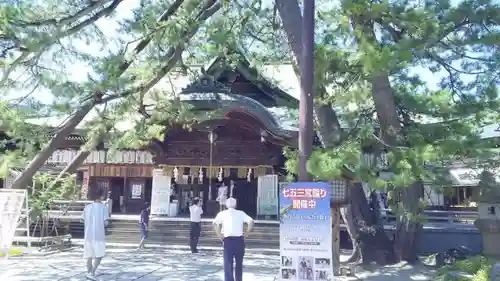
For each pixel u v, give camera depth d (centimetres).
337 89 1100
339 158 820
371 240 1352
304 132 874
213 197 2795
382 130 1145
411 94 1222
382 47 929
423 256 1653
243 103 1908
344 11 984
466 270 1077
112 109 1522
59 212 2025
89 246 1064
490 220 1204
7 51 1213
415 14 974
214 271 1269
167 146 2292
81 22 1362
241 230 908
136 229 2067
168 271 1257
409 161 866
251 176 2508
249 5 1579
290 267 779
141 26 1331
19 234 1805
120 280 1099
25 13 1206
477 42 989
